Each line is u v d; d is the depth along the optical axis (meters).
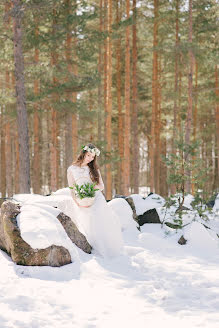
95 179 5.56
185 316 3.21
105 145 16.16
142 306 3.49
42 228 4.68
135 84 18.38
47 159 28.64
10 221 4.77
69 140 15.73
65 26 14.78
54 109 15.79
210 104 22.89
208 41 18.84
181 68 18.95
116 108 22.91
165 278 4.39
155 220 7.34
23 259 4.39
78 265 4.66
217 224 7.21
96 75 14.73
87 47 15.67
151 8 18.69
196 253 5.69
